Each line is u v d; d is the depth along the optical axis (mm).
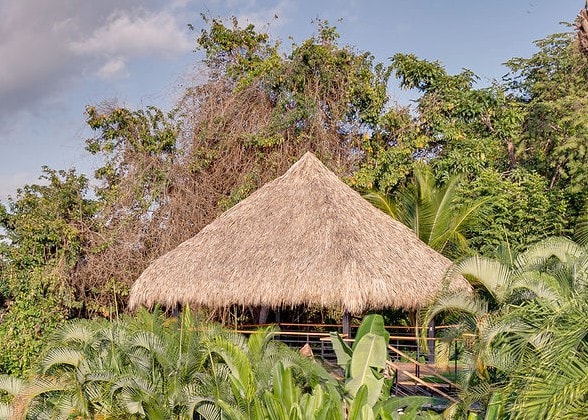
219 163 18609
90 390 9500
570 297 7344
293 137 18734
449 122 19719
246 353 9609
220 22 20625
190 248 13750
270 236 13141
